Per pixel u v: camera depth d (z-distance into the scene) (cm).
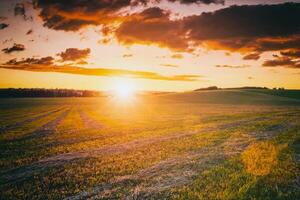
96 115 6512
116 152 2266
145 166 1798
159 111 7494
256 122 4153
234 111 6875
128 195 1320
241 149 2219
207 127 3734
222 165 1741
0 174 1695
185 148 2319
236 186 1371
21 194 1362
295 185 1381
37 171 1750
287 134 2922
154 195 1310
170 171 1673
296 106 9112
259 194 1273
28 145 2630
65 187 1452
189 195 1283
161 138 2911
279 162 1764
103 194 1341
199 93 16188
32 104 13438
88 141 2830
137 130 3638
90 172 1703
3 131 3681
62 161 1992
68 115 6631
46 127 4138
